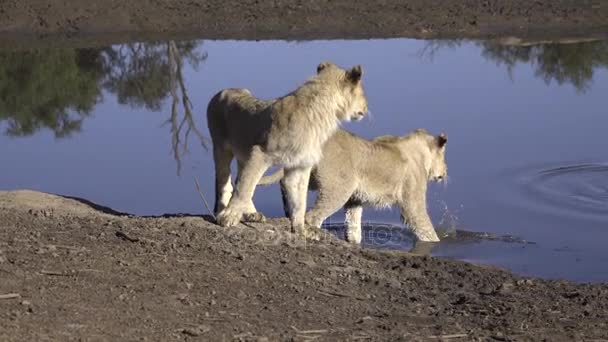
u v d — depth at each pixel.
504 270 14.85
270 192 20.00
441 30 36.59
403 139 17.38
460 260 15.75
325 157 16.19
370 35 36.62
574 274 15.21
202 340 10.09
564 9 37.44
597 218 18.28
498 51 33.66
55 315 10.35
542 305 12.48
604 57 32.75
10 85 32.38
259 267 13.04
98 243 13.25
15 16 38.66
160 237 13.88
